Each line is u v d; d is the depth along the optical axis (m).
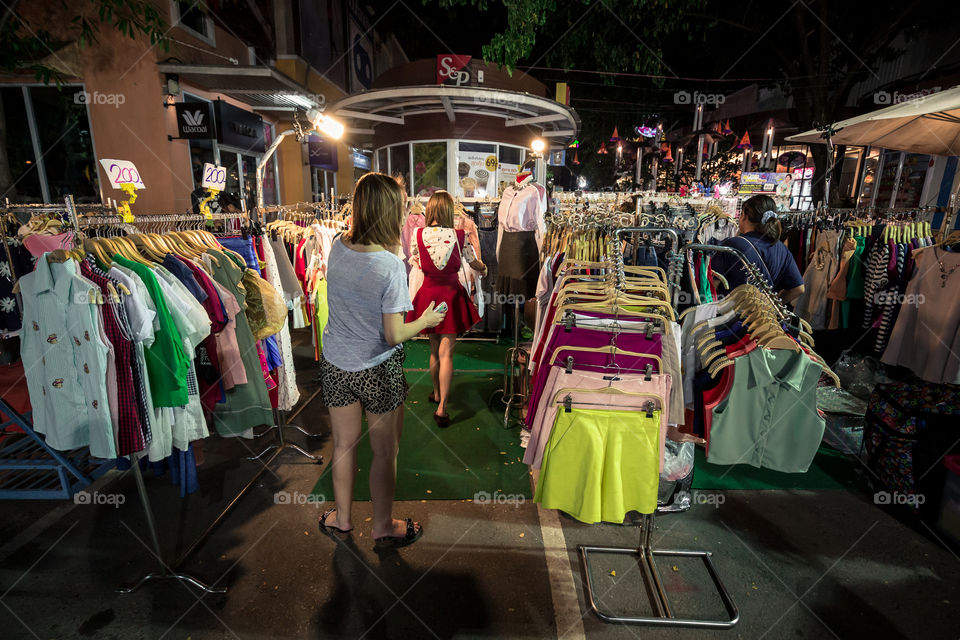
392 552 2.24
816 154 8.48
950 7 7.75
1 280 2.68
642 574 2.13
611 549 2.25
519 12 5.54
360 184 1.78
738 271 2.67
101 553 2.22
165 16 5.87
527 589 2.04
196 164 6.72
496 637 1.81
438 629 1.84
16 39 4.43
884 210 3.92
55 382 1.72
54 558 2.18
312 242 3.60
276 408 3.05
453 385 4.22
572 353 1.66
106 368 1.68
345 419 2.06
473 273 3.90
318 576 2.09
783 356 1.52
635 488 1.65
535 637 1.82
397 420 2.08
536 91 6.78
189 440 2.08
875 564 2.19
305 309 3.75
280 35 8.63
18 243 2.61
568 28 8.69
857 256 3.85
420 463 2.99
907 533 2.39
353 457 2.17
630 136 12.52
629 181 9.55
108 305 1.66
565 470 1.64
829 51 8.23
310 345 5.46
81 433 1.79
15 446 2.71
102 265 1.75
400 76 6.22
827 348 4.45
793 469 1.60
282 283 3.11
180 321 1.89
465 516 2.51
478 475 2.87
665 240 2.59
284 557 2.20
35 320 1.71
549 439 1.65
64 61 5.08
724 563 2.19
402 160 6.62
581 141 14.07
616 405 1.60
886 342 3.56
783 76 9.98
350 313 1.87
